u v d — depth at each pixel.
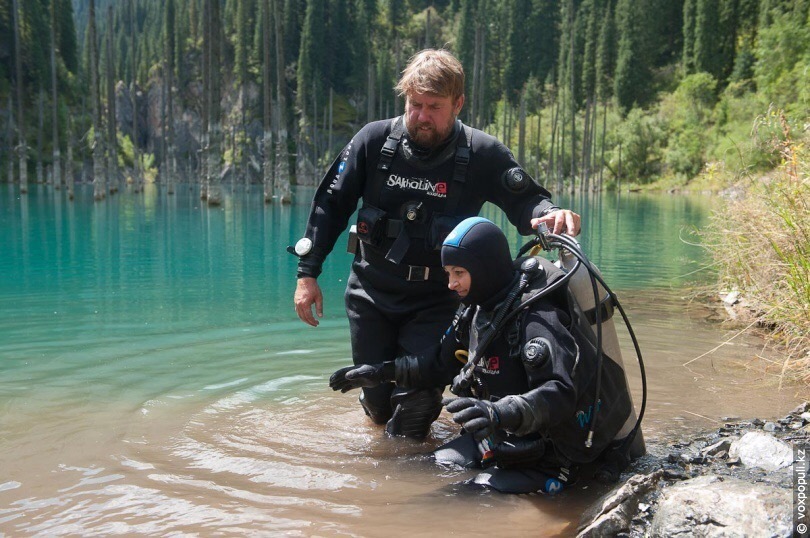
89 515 2.37
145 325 5.53
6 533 2.23
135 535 2.23
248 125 94.69
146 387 3.93
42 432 3.18
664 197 44.69
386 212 3.24
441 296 3.29
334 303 6.60
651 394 3.81
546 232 2.81
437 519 2.38
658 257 10.46
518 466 2.73
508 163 3.16
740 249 6.01
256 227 15.41
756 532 1.96
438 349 2.99
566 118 78.00
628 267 9.31
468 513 2.44
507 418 2.33
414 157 3.15
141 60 115.50
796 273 4.59
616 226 17.28
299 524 2.33
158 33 131.12
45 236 12.76
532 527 2.34
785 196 5.07
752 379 4.08
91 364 4.39
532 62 94.62
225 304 6.46
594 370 2.60
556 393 2.40
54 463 2.82
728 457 2.70
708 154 41.59
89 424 3.30
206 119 27.55
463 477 2.79
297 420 3.47
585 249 11.66
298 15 103.50
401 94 3.14
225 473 2.78
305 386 4.03
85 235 13.08
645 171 63.38
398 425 3.24
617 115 75.56
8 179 47.59
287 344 4.98
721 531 2.00
